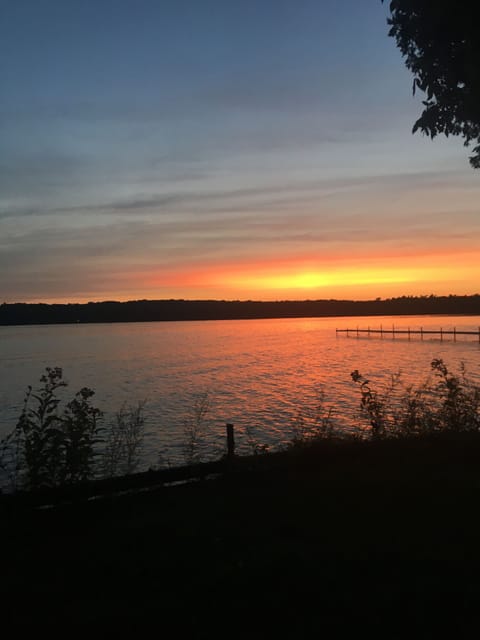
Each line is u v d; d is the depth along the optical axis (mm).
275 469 7848
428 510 5871
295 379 41656
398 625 3771
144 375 49656
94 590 4402
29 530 5871
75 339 147750
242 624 3832
